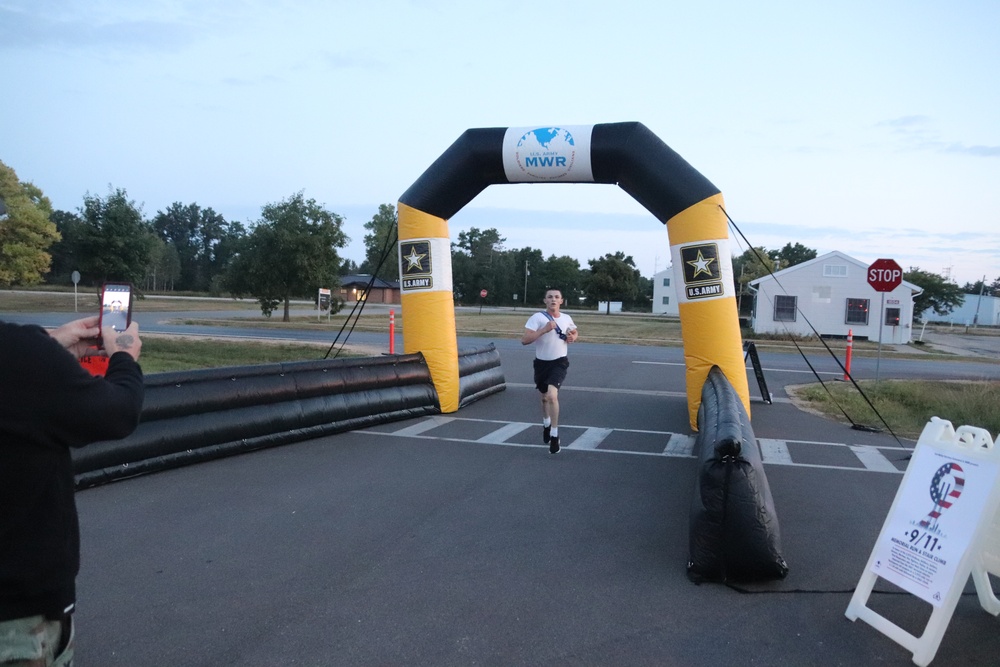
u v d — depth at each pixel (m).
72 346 2.43
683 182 9.94
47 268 46.31
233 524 5.88
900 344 34.59
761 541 4.68
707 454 4.91
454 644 3.93
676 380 16.72
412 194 11.42
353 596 4.52
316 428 9.34
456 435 9.80
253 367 8.66
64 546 2.06
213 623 4.12
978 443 3.89
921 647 3.76
